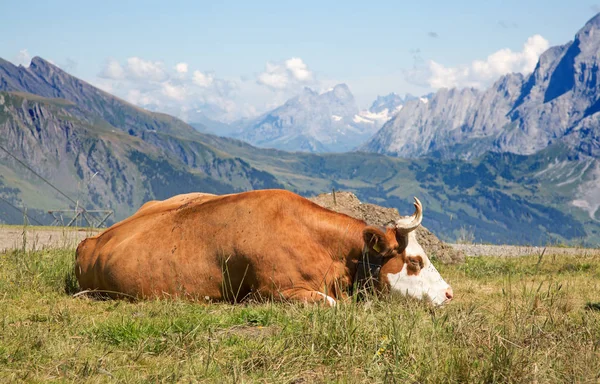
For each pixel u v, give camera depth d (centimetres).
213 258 956
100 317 814
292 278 933
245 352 621
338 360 616
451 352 616
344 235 973
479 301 1029
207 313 817
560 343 652
